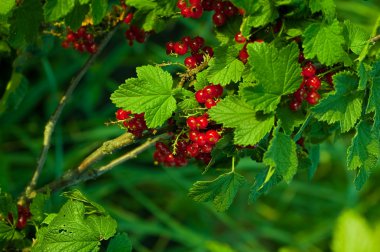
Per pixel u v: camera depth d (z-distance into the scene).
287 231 1.84
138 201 1.78
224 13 0.87
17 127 1.77
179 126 0.86
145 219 1.78
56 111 1.02
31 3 0.89
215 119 0.79
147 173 1.74
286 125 0.80
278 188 1.85
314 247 1.82
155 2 0.91
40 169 1.02
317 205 1.88
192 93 0.84
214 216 1.80
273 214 1.86
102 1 0.86
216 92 0.83
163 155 0.93
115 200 1.77
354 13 1.97
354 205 1.85
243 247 1.75
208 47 0.90
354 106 0.80
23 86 1.08
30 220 0.93
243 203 1.84
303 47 0.80
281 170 0.78
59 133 1.64
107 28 0.98
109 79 1.88
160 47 1.87
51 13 0.83
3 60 1.12
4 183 1.55
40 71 1.81
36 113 1.82
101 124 1.79
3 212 0.91
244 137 0.79
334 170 1.95
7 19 0.88
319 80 0.82
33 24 0.90
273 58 0.79
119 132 1.74
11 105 1.07
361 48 0.83
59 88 1.80
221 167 0.92
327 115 0.79
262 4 0.81
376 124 0.81
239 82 0.86
